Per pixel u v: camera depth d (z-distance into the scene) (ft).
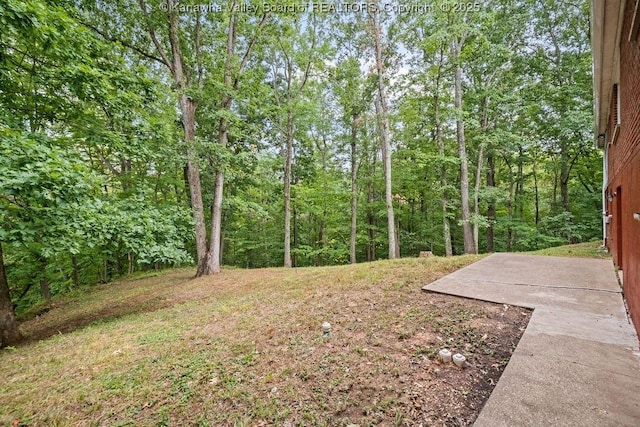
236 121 33.50
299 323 12.71
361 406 6.95
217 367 9.80
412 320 11.38
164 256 20.40
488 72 41.37
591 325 9.76
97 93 18.66
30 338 18.75
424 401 6.78
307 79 45.93
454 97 40.06
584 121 35.99
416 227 61.62
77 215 16.24
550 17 42.45
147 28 31.99
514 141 40.09
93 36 20.74
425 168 47.65
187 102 32.71
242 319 14.60
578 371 7.13
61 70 17.01
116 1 29.04
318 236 67.51
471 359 8.27
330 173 63.41
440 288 14.76
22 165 14.05
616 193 17.44
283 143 55.01
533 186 63.36
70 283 43.78
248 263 66.59
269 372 9.07
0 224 15.06
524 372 7.20
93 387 9.47
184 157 29.09
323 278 21.54
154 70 37.47
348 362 8.95
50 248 16.17
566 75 42.55
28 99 18.85
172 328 14.97
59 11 16.11
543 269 18.45
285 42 40.91
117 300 28.30
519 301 12.32
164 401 8.34
